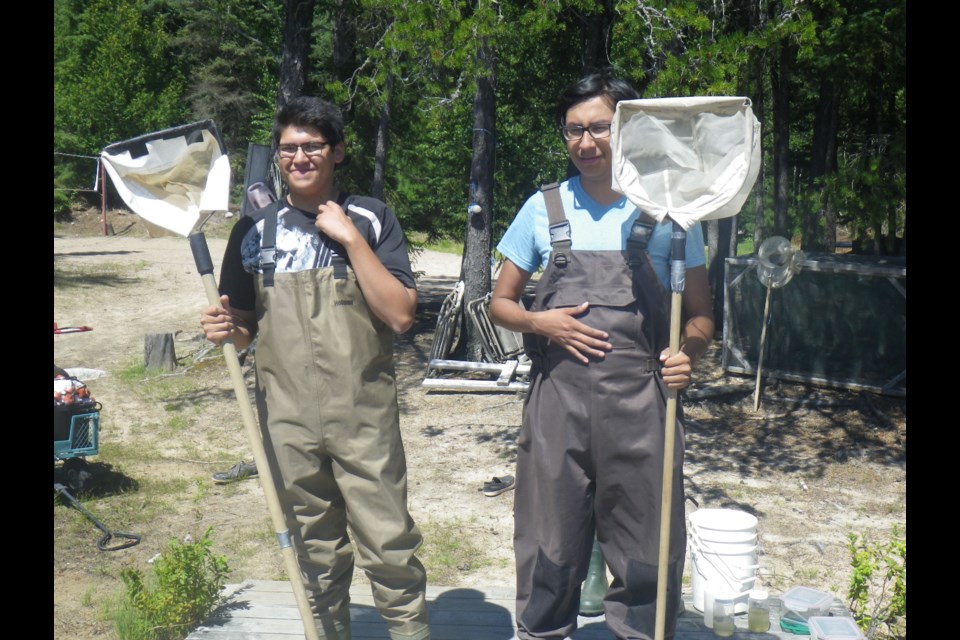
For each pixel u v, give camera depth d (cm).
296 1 1424
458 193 1920
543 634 348
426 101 1255
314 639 325
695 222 314
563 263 333
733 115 311
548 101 1773
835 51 1077
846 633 389
